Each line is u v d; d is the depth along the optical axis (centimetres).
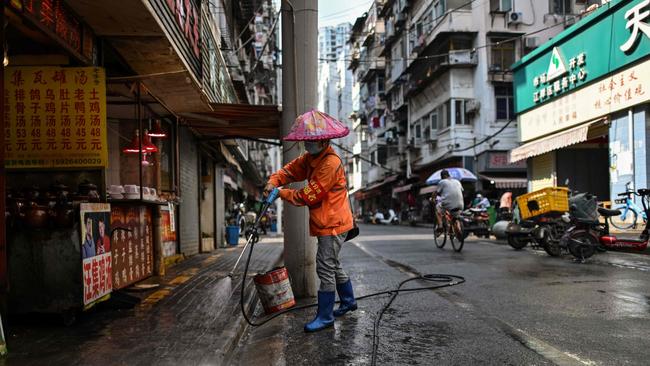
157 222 707
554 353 342
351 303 463
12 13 380
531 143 1805
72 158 471
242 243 1529
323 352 358
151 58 593
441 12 2623
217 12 1502
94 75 474
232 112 852
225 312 457
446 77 2619
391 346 368
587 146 1738
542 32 2470
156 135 733
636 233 1109
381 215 3603
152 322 423
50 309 405
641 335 382
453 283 621
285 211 556
